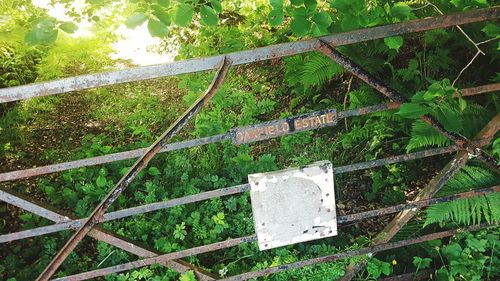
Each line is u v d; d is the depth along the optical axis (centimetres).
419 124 317
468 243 322
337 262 319
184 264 297
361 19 237
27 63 591
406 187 413
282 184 268
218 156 441
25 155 478
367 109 245
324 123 245
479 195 302
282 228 281
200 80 505
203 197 260
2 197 244
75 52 658
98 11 505
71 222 250
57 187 425
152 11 225
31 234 251
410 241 308
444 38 473
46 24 213
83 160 232
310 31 242
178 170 423
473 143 269
